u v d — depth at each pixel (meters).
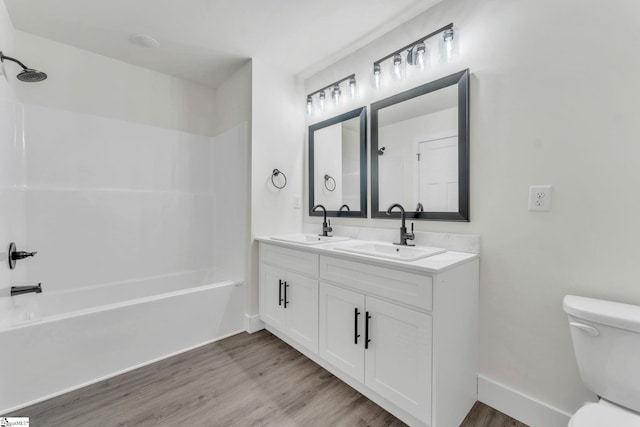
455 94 1.67
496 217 1.52
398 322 1.37
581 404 1.28
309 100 2.67
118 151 2.51
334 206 2.46
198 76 2.79
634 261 1.14
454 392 1.37
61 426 1.40
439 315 1.24
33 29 2.04
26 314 1.93
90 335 1.74
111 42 2.21
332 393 1.65
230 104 2.76
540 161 1.37
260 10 1.83
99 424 1.41
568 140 1.29
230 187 2.75
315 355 1.97
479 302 1.58
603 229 1.21
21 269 2.04
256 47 2.26
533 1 1.39
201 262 3.01
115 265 2.50
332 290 1.72
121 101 2.51
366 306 1.52
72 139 2.29
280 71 2.60
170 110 2.79
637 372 0.99
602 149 1.21
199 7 1.81
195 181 2.97
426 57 1.80
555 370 1.34
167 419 1.44
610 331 1.04
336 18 1.91
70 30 2.06
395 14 1.87
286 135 2.65
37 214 2.14
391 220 2.03
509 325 1.48
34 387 1.56
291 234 2.64
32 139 2.12
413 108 1.88
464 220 1.62
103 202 2.44
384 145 2.06
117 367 1.83
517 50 1.44
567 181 1.30
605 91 1.20
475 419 1.46
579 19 1.26
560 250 1.32
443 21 1.74
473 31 1.60
